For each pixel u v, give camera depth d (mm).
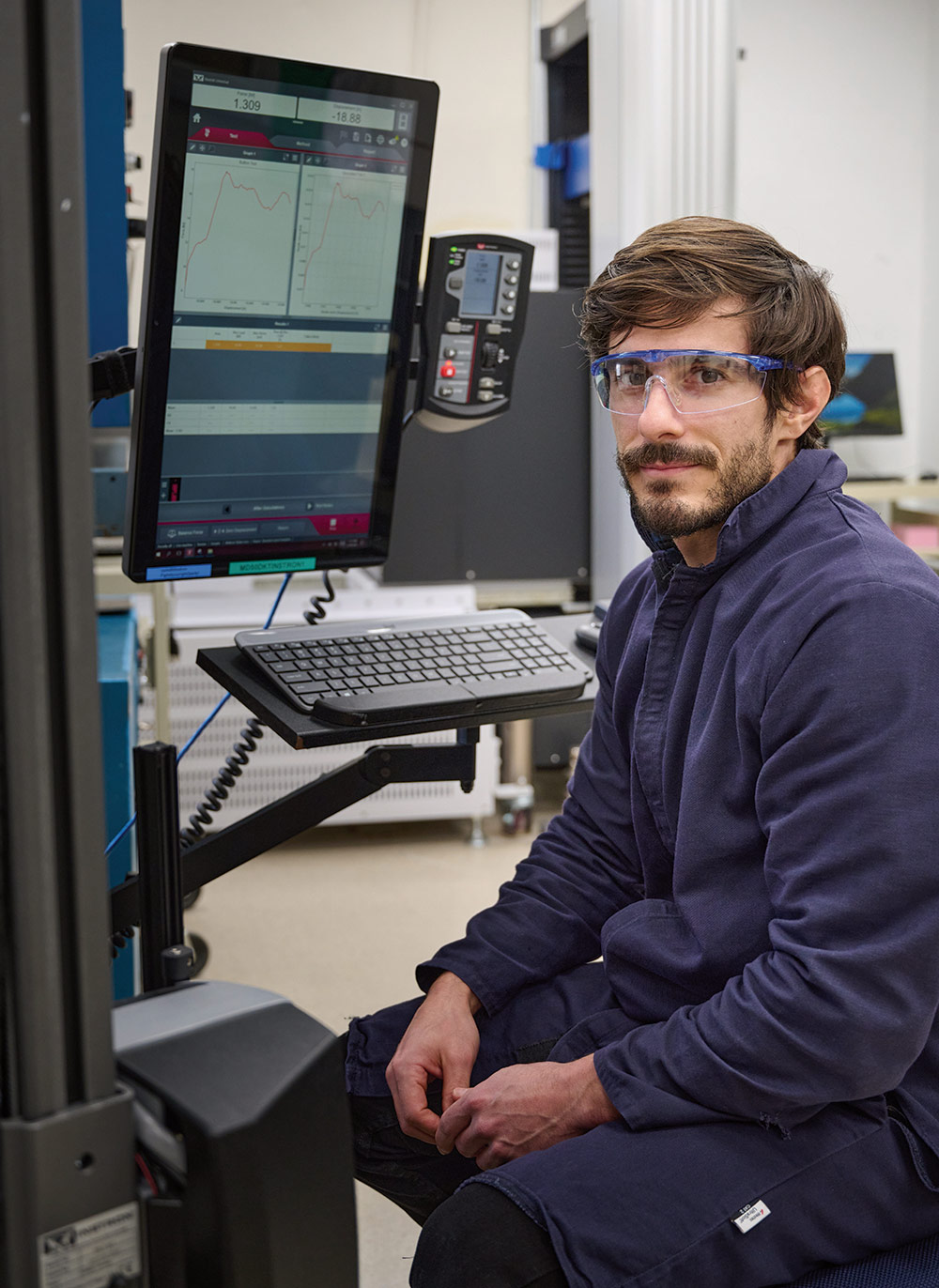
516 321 1465
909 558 1077
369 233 1303
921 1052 1065
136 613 2650
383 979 2650
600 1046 1200
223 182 1190
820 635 1017
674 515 1155
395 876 3275
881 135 4465
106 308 2205
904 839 948
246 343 1262
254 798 3262
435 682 1261
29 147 607
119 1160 665
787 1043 964
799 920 990
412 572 3350
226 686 1250
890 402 4113
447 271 1396
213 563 1325
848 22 4355
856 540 1083
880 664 983
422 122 1297
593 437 3332
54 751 640
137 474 1241
